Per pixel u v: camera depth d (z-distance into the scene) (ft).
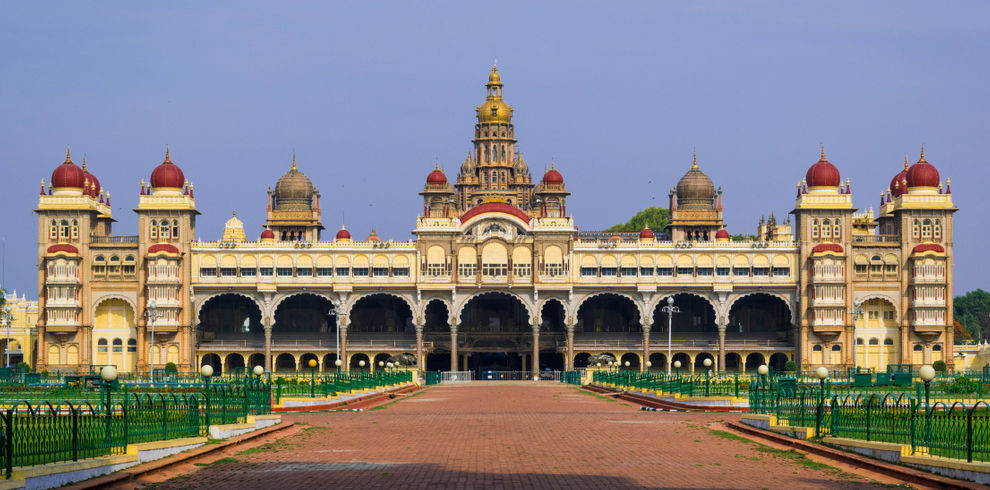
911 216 394.11
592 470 97.45
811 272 392.06
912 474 90.74
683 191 465.88
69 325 386.93
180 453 105.81
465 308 428.15
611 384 280.72
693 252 399.03
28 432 84.07
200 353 400.26
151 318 362.12
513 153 504.02
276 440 128.16
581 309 426.10
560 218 400.26
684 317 423.23
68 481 84.02
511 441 125.90
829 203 394.52
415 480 90.53
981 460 88.84
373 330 426.10
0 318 423.64
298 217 468.34
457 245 399.44
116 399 191.11
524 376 392.68
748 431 136.98
